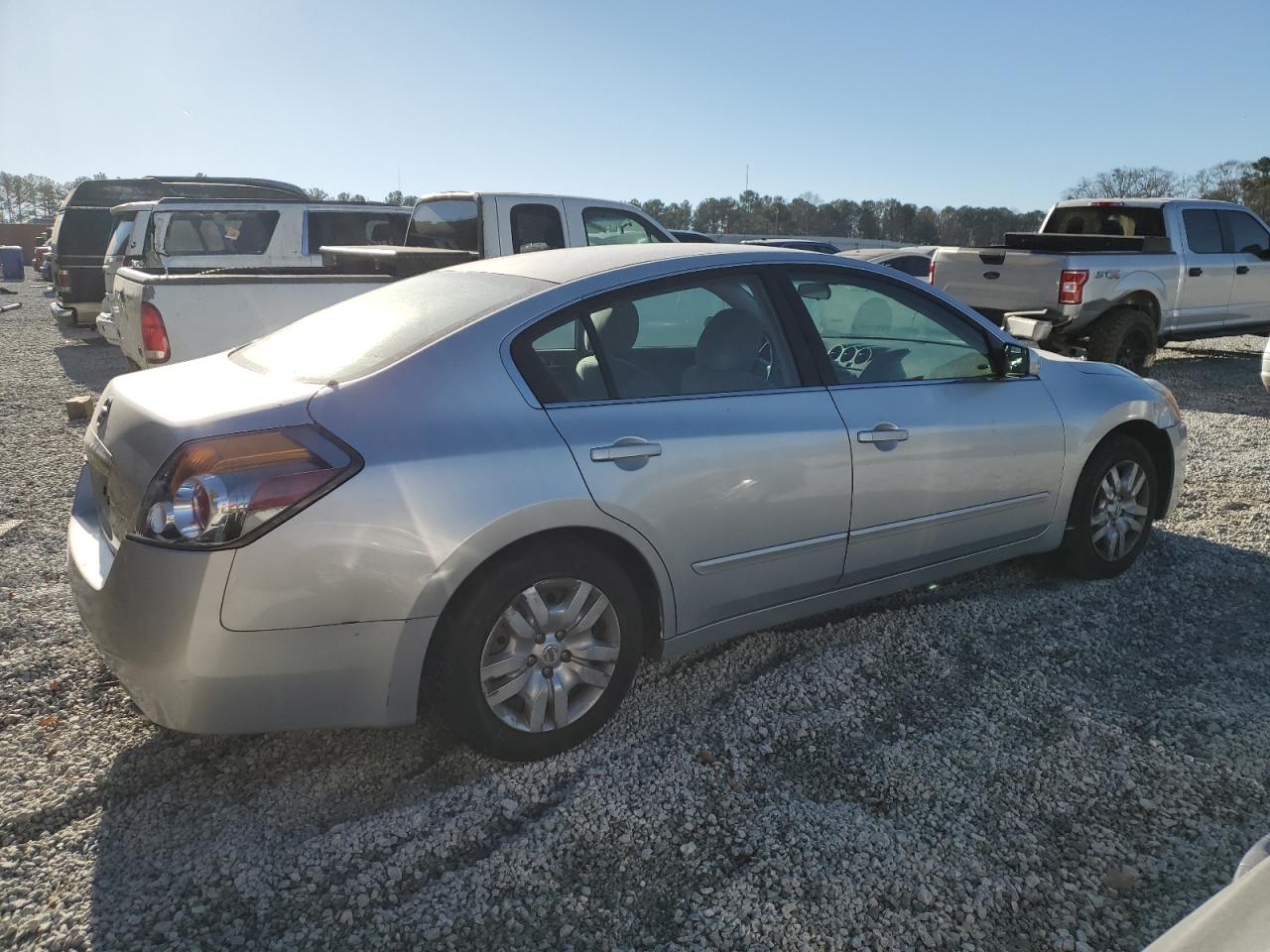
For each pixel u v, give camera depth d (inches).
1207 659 145.7
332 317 139.6
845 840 103.5
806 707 131.7
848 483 137.2
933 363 154.3
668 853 101.7
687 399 126.3
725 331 133.4
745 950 88.4
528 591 113.1
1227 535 201.9
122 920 91.9
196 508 98.3
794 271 142.2
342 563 101.1
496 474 108.5
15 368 458.6
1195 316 422.9
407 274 296.4
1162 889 96.1
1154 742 122.2
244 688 100.7
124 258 498.3
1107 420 169.6
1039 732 125.0
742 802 110.3
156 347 264.5
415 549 103.7
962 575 180.4
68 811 108.7
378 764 118.1
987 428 153.2
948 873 98.3
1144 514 179.5
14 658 142.8
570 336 121.2
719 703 132.9
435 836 104.4
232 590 97.9
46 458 274.8
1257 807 108.7
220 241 458.0
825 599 142.6
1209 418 330.0
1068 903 94.2
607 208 378.0
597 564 117.6
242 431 101.7
